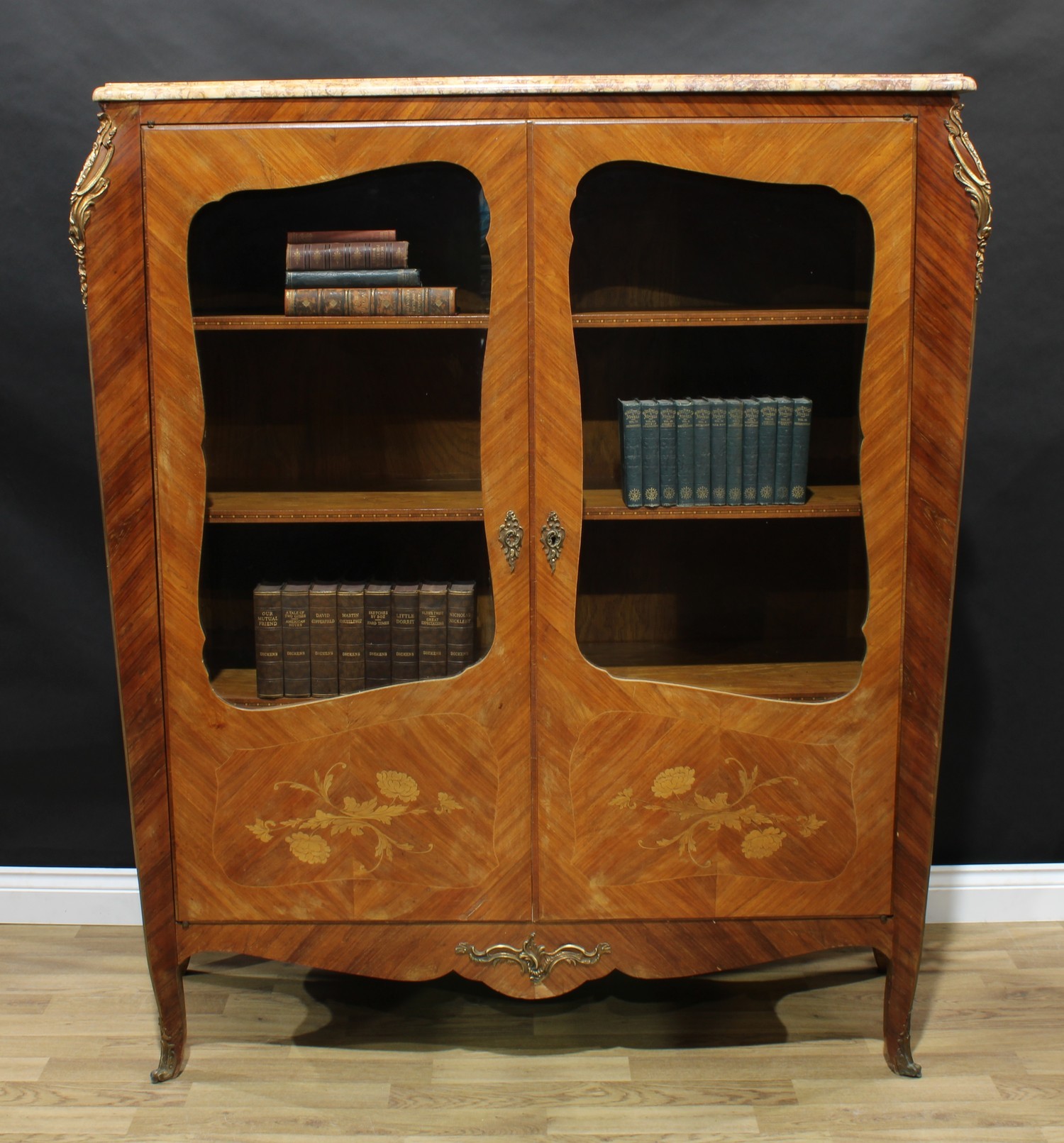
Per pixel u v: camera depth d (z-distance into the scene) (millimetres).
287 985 2484
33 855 2719
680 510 2043
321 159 1883
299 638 2057
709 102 1878
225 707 2039
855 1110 2076
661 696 2035
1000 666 2674
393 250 1949
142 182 1881
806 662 2098
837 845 2105
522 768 2059
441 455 2061
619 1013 2379
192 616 2014
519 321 1942
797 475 2041
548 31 2420
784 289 1973
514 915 2113
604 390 2002
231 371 2014
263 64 2420
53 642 2627
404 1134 2020
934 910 2738
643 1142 1997
